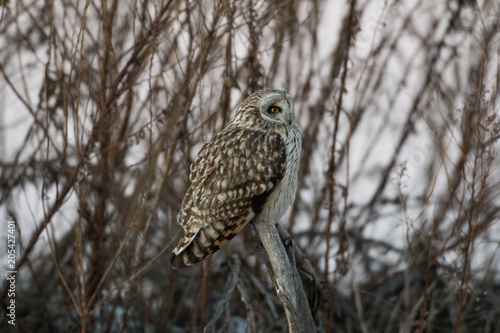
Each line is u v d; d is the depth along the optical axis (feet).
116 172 35.45
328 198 34.04
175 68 32.96
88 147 28.89
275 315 31.19
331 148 33.37
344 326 37.68
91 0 31.09
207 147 25.80
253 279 32.60
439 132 37.60
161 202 33.47
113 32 33.53
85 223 34.53
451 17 40.60
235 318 36.88
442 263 31.83
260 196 24.86
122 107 29.94
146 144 34.06
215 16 29.96
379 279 38.60
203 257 24.86
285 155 25.22
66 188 30.45
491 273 36.50
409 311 34.50
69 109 32.19
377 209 40.47
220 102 31.94
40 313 35.09
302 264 27.37
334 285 32.91
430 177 38.42
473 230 28.81
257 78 31.76
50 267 37.42
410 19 40.68
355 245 39.96
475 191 29.30
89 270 34.35
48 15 32.45
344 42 33.37
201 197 24.90
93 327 33.86
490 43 31.27
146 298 36.60
